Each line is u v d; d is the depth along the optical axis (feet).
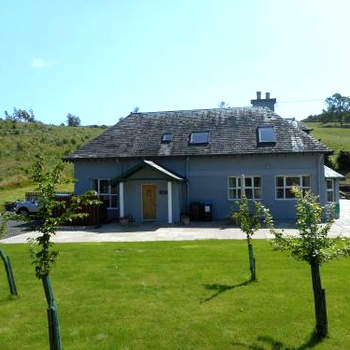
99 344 22.12
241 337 22.53
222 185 86.38
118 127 98.32
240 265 39.63
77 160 91.30
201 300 29.04
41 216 21.38
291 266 38.58
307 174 82.99
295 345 21.42
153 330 23.85
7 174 161.07
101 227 79.05
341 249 22.91
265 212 27.14
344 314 25.61
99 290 32.30
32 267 41.45
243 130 89.56
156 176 83.35
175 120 97.09
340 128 352.49
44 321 25.88
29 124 260.62
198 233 66.85
